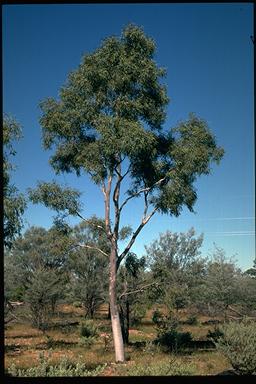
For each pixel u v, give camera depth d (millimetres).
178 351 17891
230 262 27891
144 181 19766
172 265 29469
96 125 17922
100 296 35000
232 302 26969
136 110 18219
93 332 24000
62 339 24281
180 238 30500
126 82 18125
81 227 31266
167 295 21641
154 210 19109
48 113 18891
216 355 15352
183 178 18703
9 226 17172
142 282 21469
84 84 18328
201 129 19062
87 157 18234
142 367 10484
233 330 11922
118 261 18594
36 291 27469
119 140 17156
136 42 18469
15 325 30062
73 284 34250
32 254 32188
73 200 18656
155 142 18047
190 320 27797
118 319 17547
